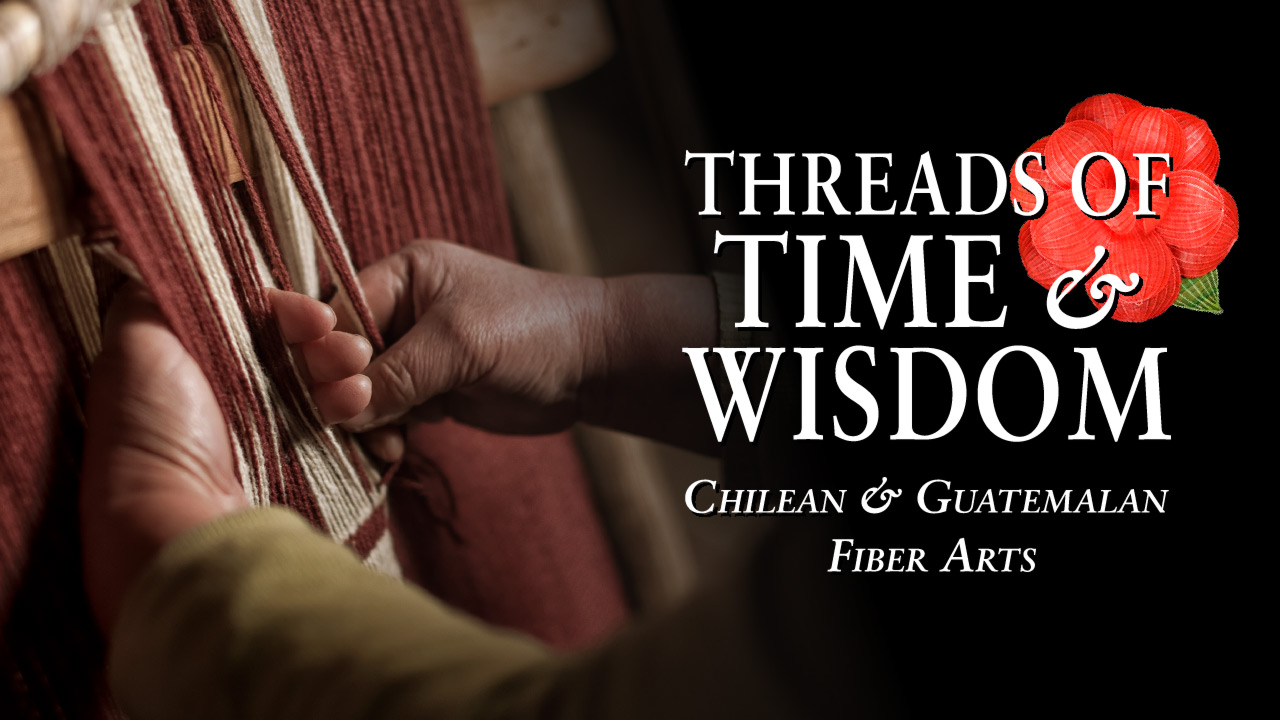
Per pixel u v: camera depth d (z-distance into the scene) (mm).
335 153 693
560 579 1146
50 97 406
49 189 430
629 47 704
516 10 940
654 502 1375
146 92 461
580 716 342
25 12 385
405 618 400
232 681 386
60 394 494
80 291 509
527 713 349
